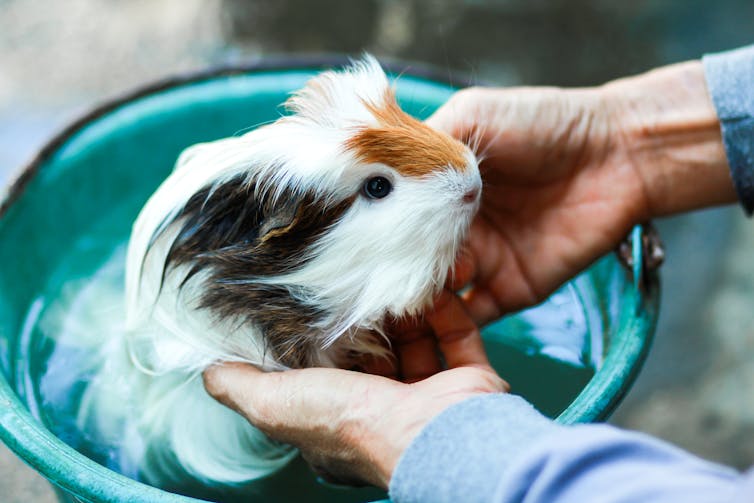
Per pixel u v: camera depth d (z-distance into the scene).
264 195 0.40
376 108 0.41
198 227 0.41
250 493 0.43
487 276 0.50
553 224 0.50
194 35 0.83
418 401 0.37
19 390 0.46
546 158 0.49
